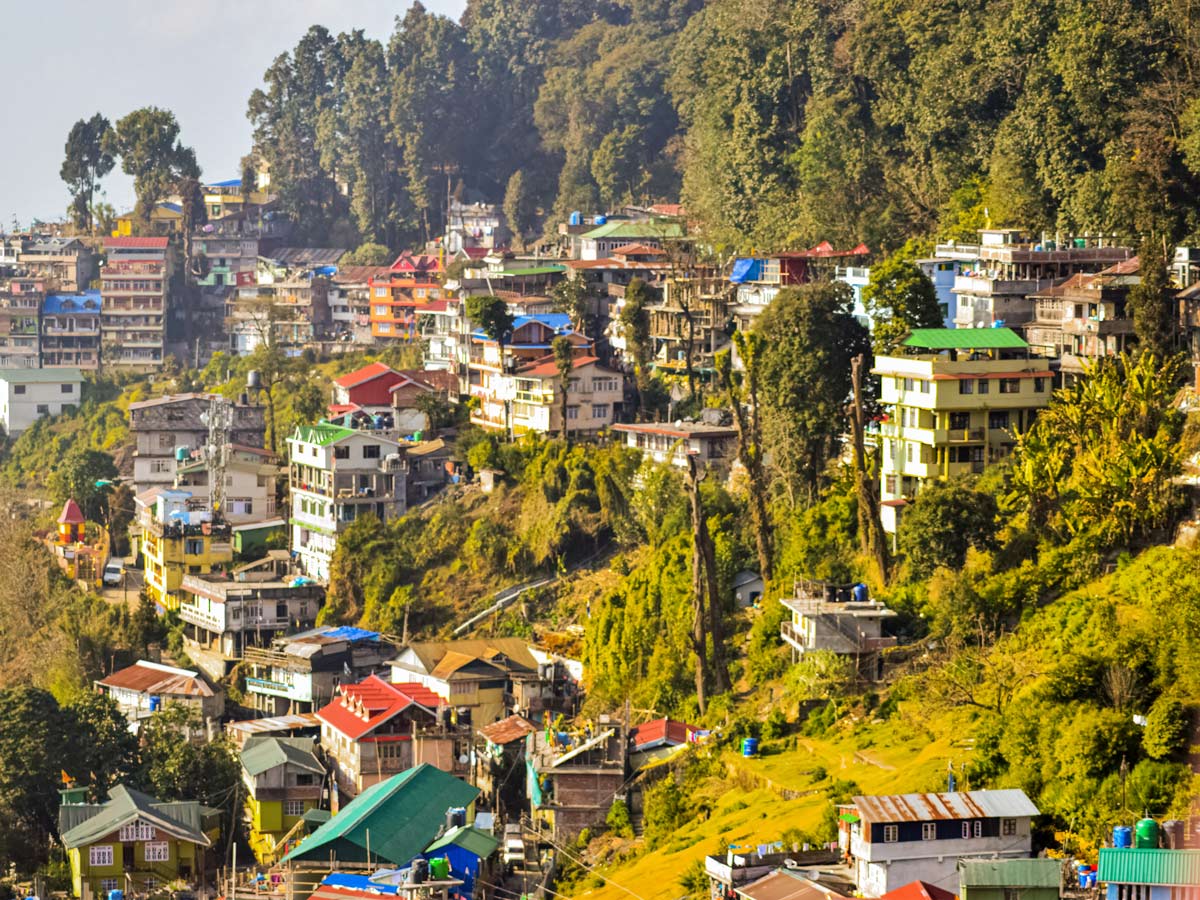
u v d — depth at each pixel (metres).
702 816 148.38
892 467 189.38
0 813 179.50
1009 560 164.75
